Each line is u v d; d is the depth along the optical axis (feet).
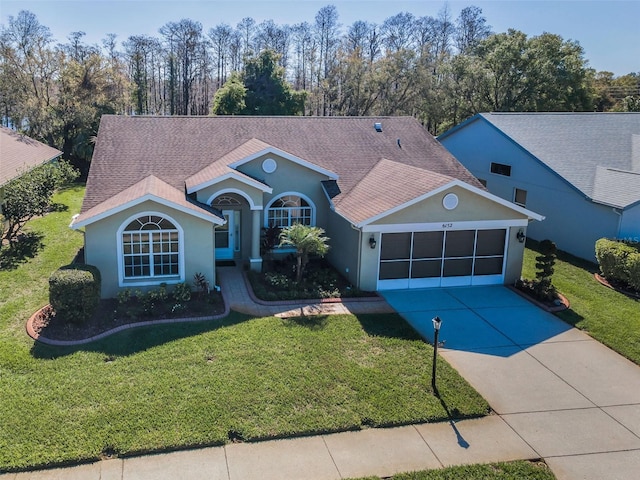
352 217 61.98
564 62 171.12
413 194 61.00
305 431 35.29
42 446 32.53
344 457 33.32
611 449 35.19
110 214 54.34
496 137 97.25
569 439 36.06
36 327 48.37
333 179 73.15
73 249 72.54
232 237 71.15
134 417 35.65
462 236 63.57
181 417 35.88
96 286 49.96
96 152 70.85
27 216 78.23
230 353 45.11
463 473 32.14
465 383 42.01
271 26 277.03
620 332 52.65
